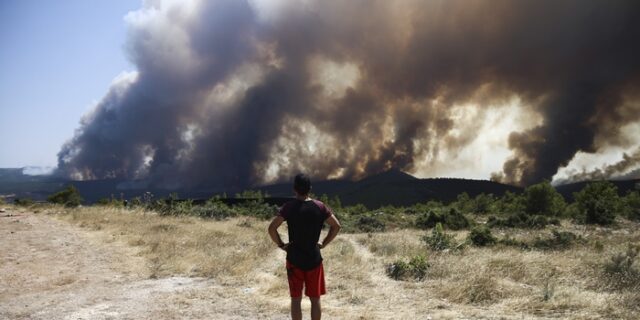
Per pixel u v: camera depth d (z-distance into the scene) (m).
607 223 23.94
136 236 13.20
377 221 23.91
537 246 14.01
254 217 25.22
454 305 6.74
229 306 6.52
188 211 24.08
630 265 8.49
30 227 14.53
